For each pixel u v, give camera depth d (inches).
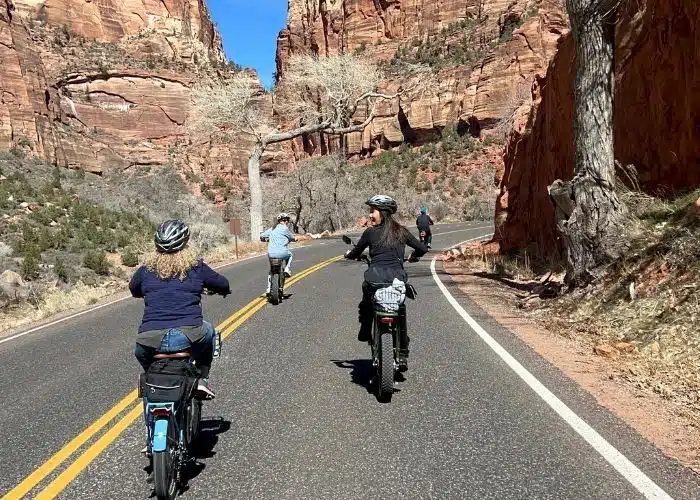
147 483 153.0
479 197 2450.8
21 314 685.9
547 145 621.3
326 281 580.1
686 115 387.9
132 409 214.8
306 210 1961.1
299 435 180.5
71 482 154.2
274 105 1776.6
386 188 2662.4
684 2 389.1
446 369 249.8
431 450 165.9
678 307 277.7
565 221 377.7
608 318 312.8
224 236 1498.5
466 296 462.6
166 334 145.3
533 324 347.6
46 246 1067.9
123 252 1150.3
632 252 342.6
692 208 331.0
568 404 201.6
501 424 184.4
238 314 401.1
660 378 230.1
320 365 264.5
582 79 367.9
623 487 141.0
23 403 228.2
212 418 198.1
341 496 140.7
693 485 141.6
